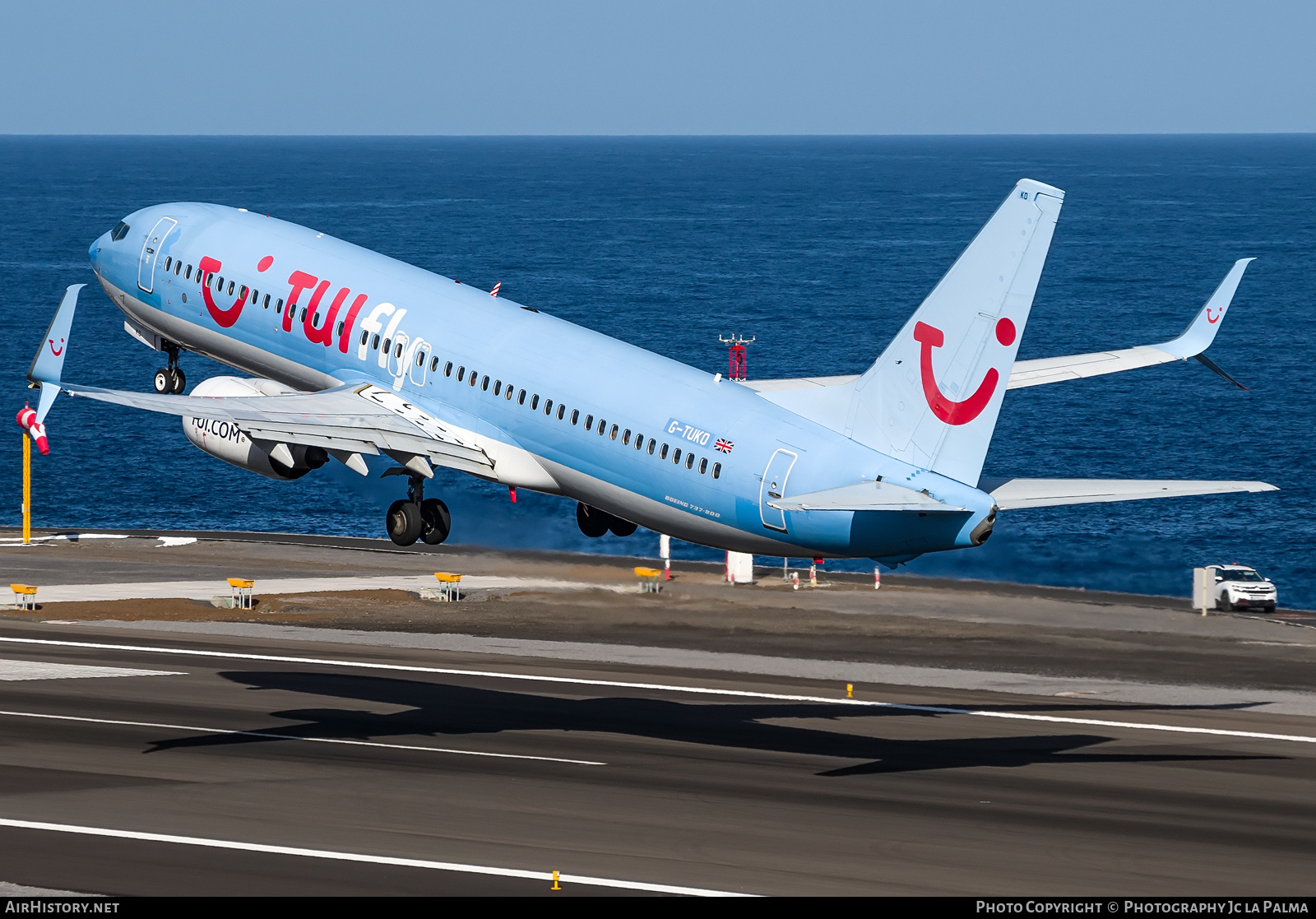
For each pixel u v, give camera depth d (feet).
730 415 457.68
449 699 474.08
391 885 286.66
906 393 423.23
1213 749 426.92
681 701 482.28
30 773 366.84
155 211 622.13
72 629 610.24
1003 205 402.11
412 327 530.27
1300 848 323.37
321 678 505.66
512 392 501.97
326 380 556.92
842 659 595.88
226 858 301.63
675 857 306.76
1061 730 451.53
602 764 389.19
